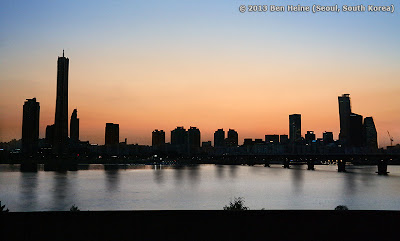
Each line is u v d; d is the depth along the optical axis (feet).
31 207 343.87
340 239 90.07
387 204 365.40
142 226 91.50
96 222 90.68
